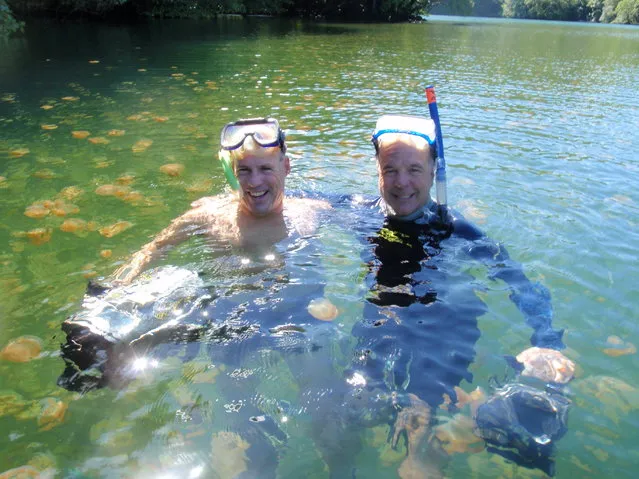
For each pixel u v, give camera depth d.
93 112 2.93
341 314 1.12
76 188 1.87
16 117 2.81
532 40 8.80
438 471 0.80
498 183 1.90
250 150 1.36
